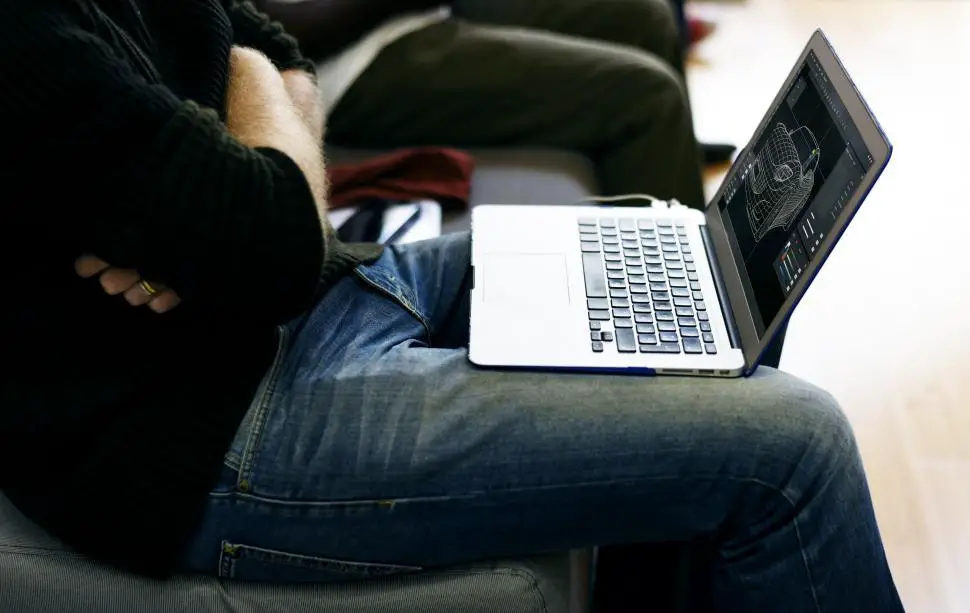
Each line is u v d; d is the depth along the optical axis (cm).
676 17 218
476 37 148
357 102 144
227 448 73
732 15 266
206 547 74
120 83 63
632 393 77
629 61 146
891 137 208
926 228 180
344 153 146
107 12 73
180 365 75
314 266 69
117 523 72
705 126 213
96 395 72
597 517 77
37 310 71
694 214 104
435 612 76
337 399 77
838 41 250
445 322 98
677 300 89
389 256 99
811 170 83
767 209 89
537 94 145
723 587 81
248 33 103
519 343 82
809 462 74
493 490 74
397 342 85
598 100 145
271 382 77
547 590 79
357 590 77
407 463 74
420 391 77
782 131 93
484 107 145
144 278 67
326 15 138
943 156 201
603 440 74
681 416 75
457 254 99
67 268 71
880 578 77
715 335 84
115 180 63
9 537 75
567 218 101
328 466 73
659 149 146
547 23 169
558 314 87
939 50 244
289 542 74
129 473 71
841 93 82
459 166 132
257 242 65
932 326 158
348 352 82
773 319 78
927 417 141
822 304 163
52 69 60
